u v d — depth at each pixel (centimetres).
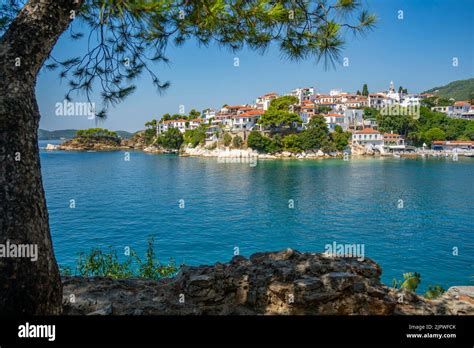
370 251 3044
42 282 460
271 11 624
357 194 6141
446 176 8488
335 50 677
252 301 618
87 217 4256
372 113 17612
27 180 461
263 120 15688
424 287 2214
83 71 754
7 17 704
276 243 3353
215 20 641
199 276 644
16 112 460
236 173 9788
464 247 3117
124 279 773
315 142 14988
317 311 596
